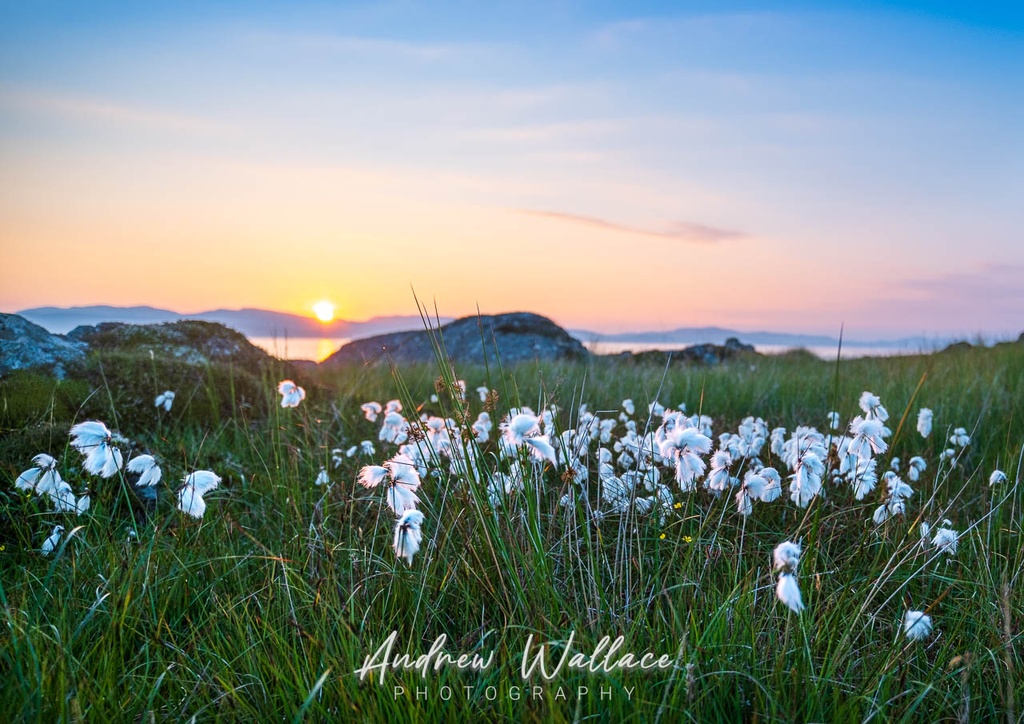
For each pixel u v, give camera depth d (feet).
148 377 20.58
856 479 11.84
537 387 26.76
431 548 10.14
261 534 12.82
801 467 9.15
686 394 27.12
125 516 13.35
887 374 30.42
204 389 20.90
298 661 8.06
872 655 8.68
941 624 10.02
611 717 7.10
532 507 9.51
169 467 14.70
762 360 46.88
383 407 24.99
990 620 9.18
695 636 7.88
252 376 23.16
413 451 12.13
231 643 8.94
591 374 29.94
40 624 9.12
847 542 12.03
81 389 19.04
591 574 8.91
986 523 12.90
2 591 9.04
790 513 12.99
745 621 8.32
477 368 36.47
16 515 12.42
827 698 7.68
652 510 11.32
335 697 7.77
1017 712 7.74
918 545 10.30
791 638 8.32
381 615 9.37
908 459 18.65
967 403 23.13
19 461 13.87
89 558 10.76
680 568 10.01
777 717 7.27
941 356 37.55
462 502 10.22
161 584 10.05
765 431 16.24
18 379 18.53
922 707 7.91
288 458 16.05
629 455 13.99
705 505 13.21
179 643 9.18
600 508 11.86
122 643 8.69
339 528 12.51
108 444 10.34
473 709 7.65
